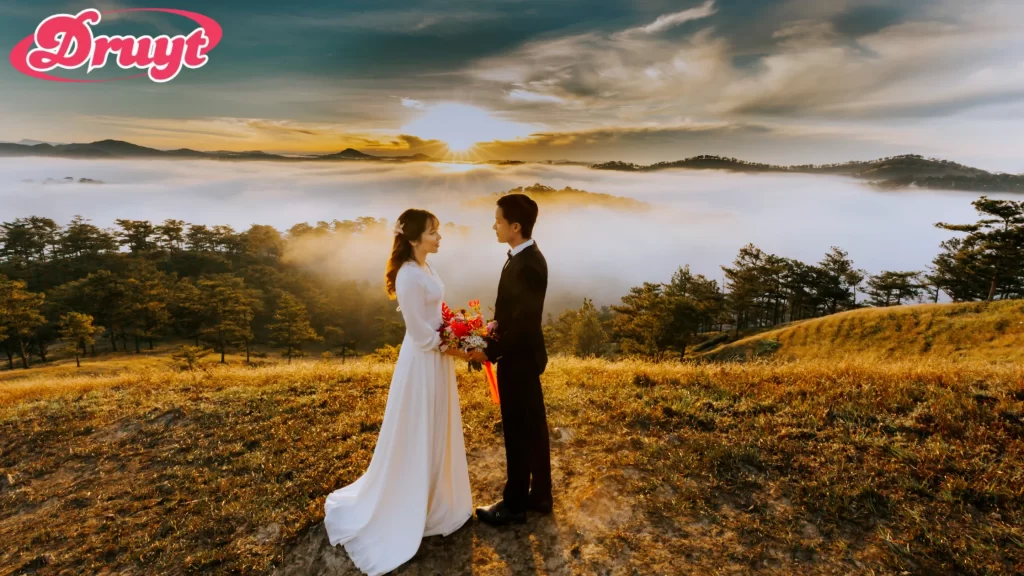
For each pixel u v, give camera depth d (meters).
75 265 107.44
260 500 4.05
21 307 58.19
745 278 64.81
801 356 36.06
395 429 3.35
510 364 3.29
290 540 3.54
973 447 3.93
